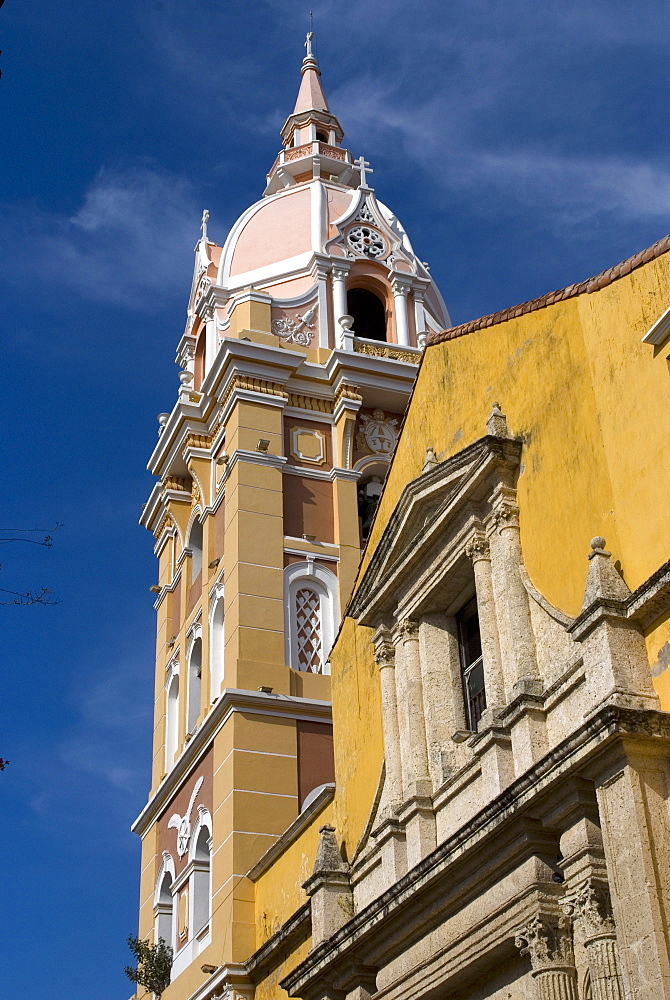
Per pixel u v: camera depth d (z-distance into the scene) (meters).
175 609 32.28
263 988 22.80
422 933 16.94
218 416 30.36
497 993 15.74
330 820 21.92
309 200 34.09
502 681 16.81
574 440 16.09
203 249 34.28
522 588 16.70
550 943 14.12
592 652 13.93
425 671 18.97
